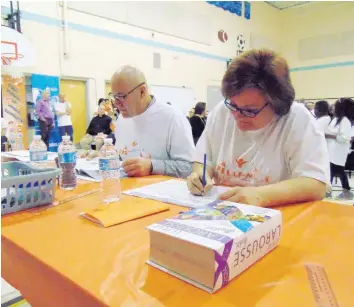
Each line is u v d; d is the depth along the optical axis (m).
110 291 0.47
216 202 0.68
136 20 6.11
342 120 3.78
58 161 1.22
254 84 0.86
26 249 0.63
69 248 0.63
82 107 5.57
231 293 0.46
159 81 6.66
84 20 5.35
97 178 1.29
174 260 0.51
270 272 0.52
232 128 1.19
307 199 0.93
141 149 1.69
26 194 0.89
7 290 1.40
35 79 4.83
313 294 0.46
